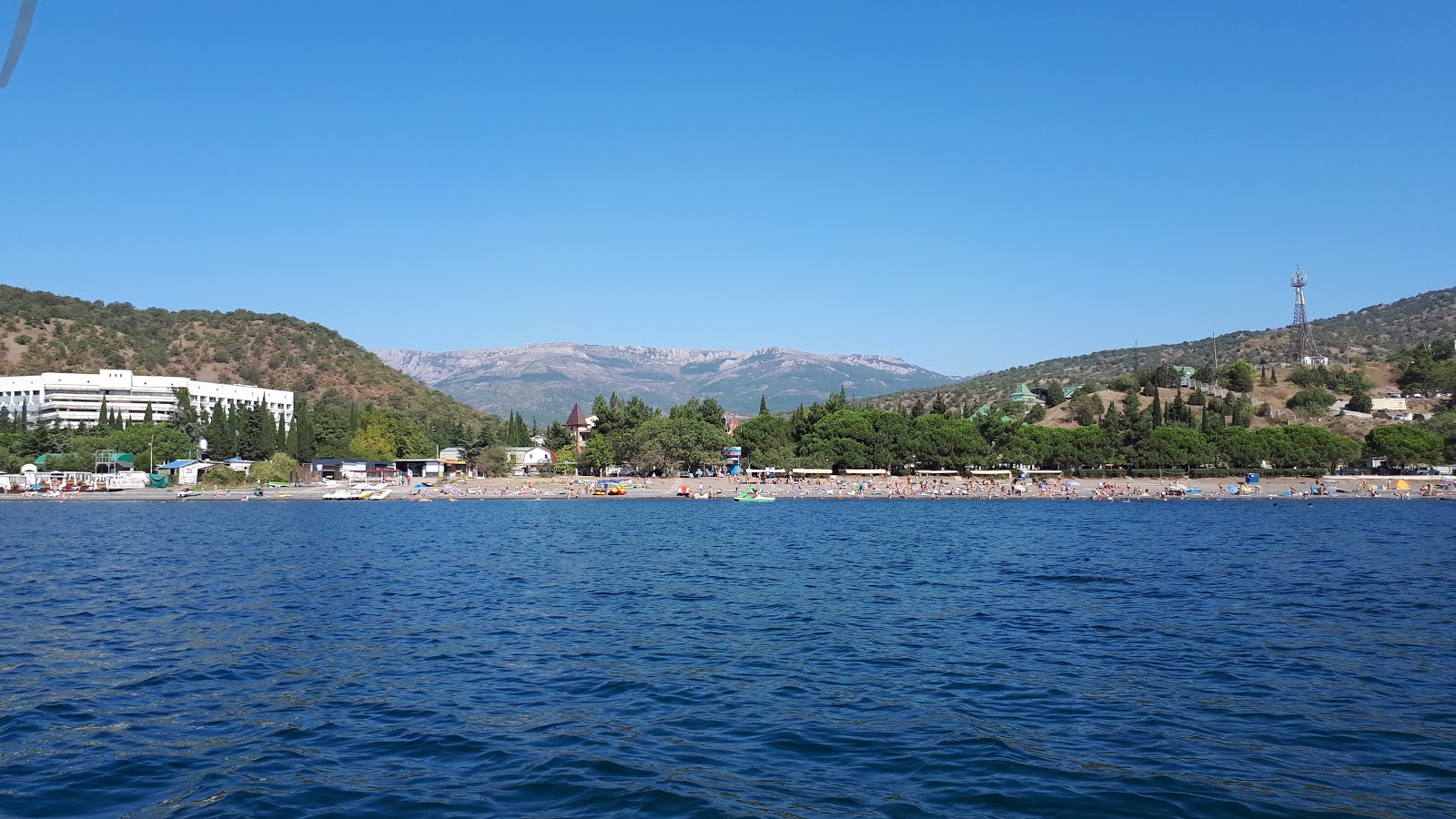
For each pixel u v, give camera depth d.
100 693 30.52
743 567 65.94
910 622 43.34
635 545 83.44
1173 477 192.88
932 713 27.97
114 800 21.14
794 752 24.42
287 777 22.55
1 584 56.44
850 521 115.62
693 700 29.53
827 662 34.91
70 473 178.12
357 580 58.72
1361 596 51.19
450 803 20.86
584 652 36.84
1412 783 22.08
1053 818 20.02
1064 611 46.69
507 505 154.25
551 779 22.30
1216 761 23.69
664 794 21.34
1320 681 31.97
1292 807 20.58
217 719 27.47
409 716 27.69
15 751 24.59
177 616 44.97
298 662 34.97
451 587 55.41
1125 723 27.00
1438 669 33.69
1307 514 128.38
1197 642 38.72
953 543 84.88
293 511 136.88
